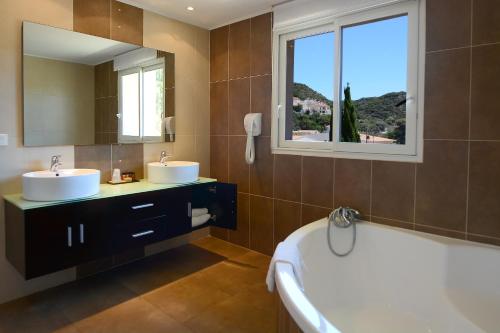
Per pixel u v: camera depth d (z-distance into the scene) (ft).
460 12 6.31
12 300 7.29
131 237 7.54
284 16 8.93
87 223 6.77
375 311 6.57
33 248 6.05
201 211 9.69
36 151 7.47
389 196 7.41
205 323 6.54
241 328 6.38
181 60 10.28
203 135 11.09
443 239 6.48
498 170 6.05
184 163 9.83
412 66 6.95
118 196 7.24
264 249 10.02
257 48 9.76
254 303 7.28
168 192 8.28
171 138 10.18
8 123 7.04
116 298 7.45
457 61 6.38
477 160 6.25
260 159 9.90
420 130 6.94
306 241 6.81
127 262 9.35
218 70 10.87
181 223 8.68
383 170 7.47
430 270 6.37
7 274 7.20
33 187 6.37
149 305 7.18
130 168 9.27
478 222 6.30
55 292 7.68
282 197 9.45
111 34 8.58
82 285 8.05
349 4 7.72
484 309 5.62
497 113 6.00
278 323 4.90
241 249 10.44
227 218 9.80
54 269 6.33
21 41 7.13
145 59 9.35
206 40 10.97
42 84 7.46
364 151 7.77
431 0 6.63
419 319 6.15
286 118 9.39
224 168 10.91
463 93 6.34
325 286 7.00
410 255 6.66
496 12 5.93
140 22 9.20
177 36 10.12
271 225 9.77
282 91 9.35
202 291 7.80
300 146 9.05
